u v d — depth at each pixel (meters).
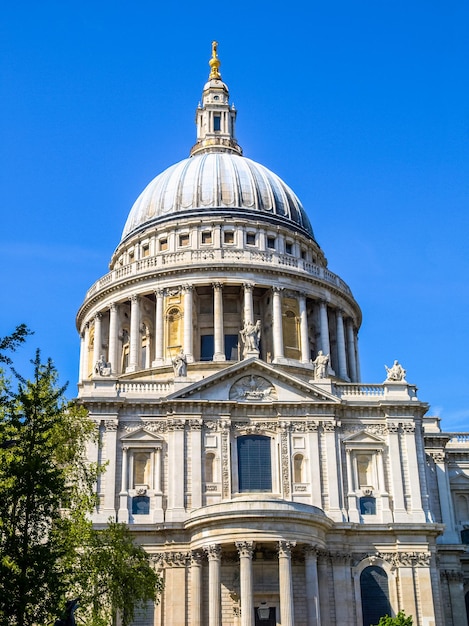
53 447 47.78
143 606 64.50
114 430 77.25
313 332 104.50
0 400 46.97
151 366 96.75
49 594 43.66
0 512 44.00
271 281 100.44
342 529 75.12
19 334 43.41
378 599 74.50
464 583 86.31
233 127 127.38
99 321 105.12
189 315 97.62
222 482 76.31
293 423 79.38
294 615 70.62
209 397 79.19
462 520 89.81
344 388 82.69
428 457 87.75
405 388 82.25
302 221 114.50
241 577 67.44
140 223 111.81
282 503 69.25
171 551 73.12
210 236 106.25
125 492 75.50
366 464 79.75
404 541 76.12
